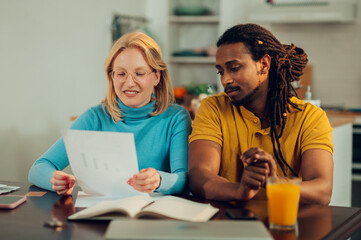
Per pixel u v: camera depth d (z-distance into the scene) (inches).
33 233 39.4
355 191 156.8
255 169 47.4
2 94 126.8
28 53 135.7
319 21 178.2
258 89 58.4
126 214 42.6
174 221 39.3
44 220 43.3
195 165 57.1
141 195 49.1
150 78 62.9
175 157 62.3
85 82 163.0
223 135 61.2
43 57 141.9
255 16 182.1
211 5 208.4
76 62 157.6
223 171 61.7
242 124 60.8
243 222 39.1
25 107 135.3
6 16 127.0
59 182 52.9
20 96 133.3
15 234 39.2
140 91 62.4
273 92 59.3
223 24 197.3
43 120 142.6
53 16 145.5
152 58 62.2
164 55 200.1
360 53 183.6
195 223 38.6
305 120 59.3
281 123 59.7
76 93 158.2
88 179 52.4
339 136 108.7
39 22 139.6
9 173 130.2
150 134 64.9
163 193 54.6
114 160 49.9
